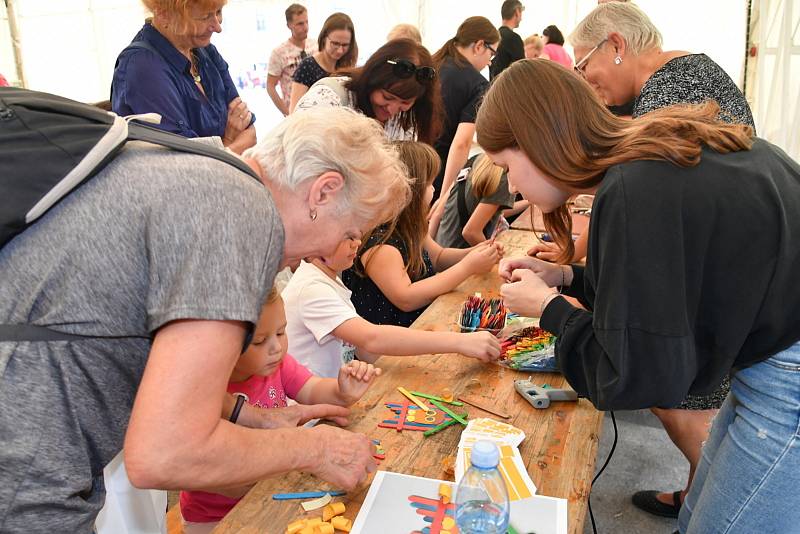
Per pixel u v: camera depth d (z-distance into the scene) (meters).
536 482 1.09
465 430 1.21
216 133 2.35
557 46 5.25
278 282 1.90
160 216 0.72
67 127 0.73
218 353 0.71
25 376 0.72
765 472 1.00
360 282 2.00
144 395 0.69
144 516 1.20
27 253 0.72
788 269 0.92
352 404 1.36
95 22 7.46
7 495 0.74
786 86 3.85
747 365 1.02
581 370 1.09
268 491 1.06
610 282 0.93
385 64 2.32
